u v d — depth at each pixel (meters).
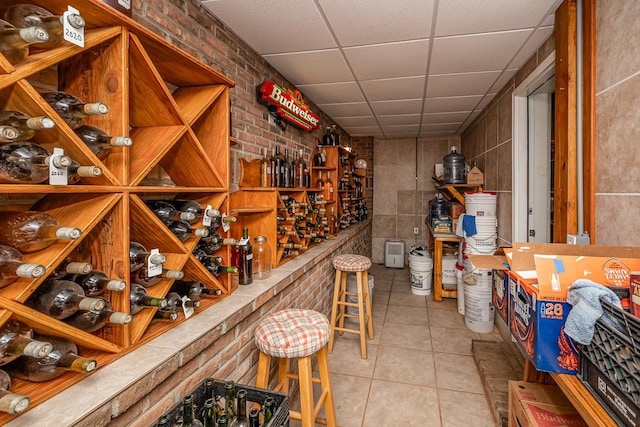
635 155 1.31
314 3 1.83
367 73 2.89
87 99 1.06
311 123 3.41
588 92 1.62
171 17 1.62
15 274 0.75
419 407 2.12
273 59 2.59
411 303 4.10
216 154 1.61
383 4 1.84
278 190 2.33
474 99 3.64
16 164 0.79
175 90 1.62
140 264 1.15
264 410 1.06
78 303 0.89
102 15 0.96
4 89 0.76
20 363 0.86
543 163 2.83
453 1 1.81
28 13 0.87
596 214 1.57
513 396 1.67
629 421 0.83
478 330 3.26
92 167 0.86
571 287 1.07
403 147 6.09
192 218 1.29
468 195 3.43
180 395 1.13
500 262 1.50
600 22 1.54
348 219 4.54
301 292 2.38
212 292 1.47
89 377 0.92
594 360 0.98
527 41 2.27
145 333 1.17
